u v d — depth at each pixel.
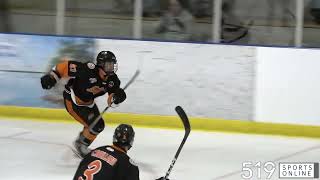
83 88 15.12
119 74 21.25
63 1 23.03
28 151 17.00
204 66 20.83
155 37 23.19
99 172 9.17
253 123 20.66
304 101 20.45
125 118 21.19
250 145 18.73
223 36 22.98
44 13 23.73
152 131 20.28
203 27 22.92
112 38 21.36
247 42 23.02
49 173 14.75
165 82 21.00
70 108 15.52
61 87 21.36
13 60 21.86
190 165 15.98
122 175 9.27
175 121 20.89
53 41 21.72
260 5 22.86
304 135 20.48
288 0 22.78
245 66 20.64
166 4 22.98
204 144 18.64
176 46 20.89
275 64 20.48
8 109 21.95
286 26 22.88
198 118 20.89
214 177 14.84
